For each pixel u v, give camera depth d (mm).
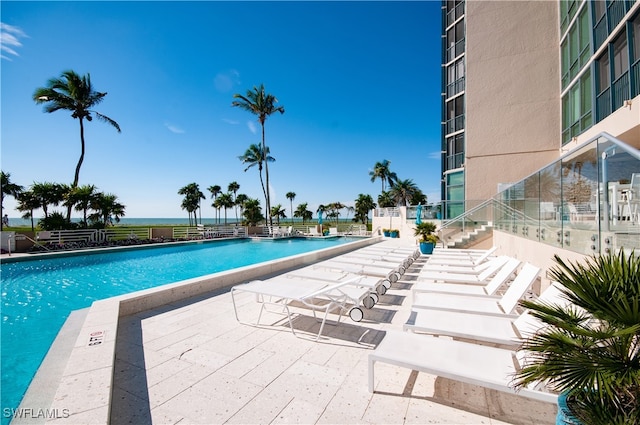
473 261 7551
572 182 4008
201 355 3131
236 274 6410
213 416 2158
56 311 6660
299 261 8750
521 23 14531
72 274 10641
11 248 12758
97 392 2146
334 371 2803
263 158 29422
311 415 2170
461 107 18297
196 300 5160
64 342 3391
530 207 6012
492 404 2293
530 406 2264
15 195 18781
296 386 2551
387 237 20109
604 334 1320
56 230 14914
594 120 9352
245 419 2123
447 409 2236
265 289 4180
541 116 14000
